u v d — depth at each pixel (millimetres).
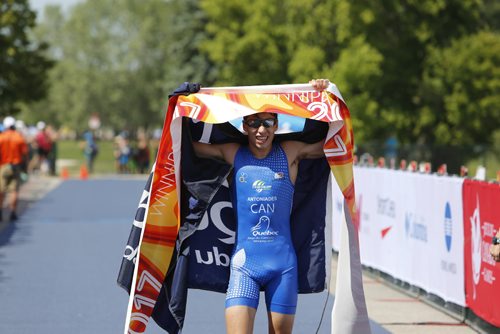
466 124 44562
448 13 46000
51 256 19281
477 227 11992
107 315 12992
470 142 45438
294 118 8719
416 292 14875
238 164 8484
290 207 8547
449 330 12195
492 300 11375
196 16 69750
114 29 142500
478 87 43750
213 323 12555
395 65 44406
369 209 17516
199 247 8711
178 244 8523
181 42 70938
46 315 12961
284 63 47594
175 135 8320
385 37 44875
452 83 44500
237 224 8469
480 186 11797
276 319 8359
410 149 40281
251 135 8398
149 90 137750
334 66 42375
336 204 19578
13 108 39500
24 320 12570
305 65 42969
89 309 13453
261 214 8383
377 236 16969
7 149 26422
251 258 8352
